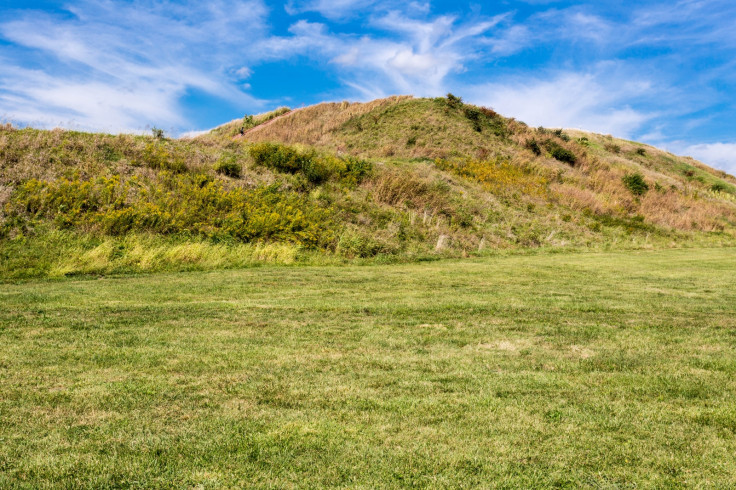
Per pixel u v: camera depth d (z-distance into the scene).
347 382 4.01
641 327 6.05
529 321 6.37
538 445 2.95
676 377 4.15
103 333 5.50
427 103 46.00
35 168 15.42
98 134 20.00
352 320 6.38
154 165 18.45
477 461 2.75
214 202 16.70
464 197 25.73
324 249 16.03
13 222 12.70
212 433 3.06
